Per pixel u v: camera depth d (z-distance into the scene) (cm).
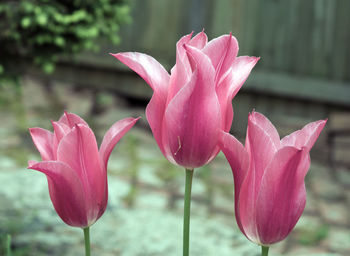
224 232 389
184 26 725
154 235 377
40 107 700
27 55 420
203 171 544
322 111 685
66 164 99
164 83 102
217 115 98
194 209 456
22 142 569
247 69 102
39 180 445
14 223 356
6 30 392
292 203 96
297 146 100
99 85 780
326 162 606
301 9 672
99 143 592
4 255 310
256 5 687
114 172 524
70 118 111
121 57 100
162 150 104
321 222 452
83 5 424
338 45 666
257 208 96
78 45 428
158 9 736
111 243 358
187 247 106
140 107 767
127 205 445
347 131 627
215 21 707
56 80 805
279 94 693
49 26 396
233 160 98
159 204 456
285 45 683
